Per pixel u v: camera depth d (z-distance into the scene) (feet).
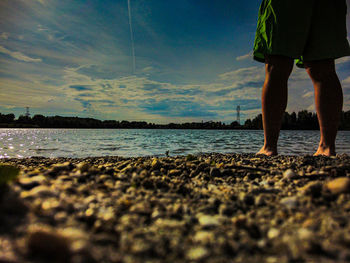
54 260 3.47
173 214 5.53
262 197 6.45
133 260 3.73
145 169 10.25
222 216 5.57
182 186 7.64
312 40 12.79
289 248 4.08
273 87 12.92
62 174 8.02
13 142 51.39
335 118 12.98
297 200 6.17
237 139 65.05
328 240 4.26
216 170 9.52
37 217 4.52
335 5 12.44
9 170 7.13
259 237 4.58
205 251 4.01
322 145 13.79
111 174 8.94
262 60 14.40
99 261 3.60
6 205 4.58
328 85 12.89
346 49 12.52
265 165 10.95
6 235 3.86
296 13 12.13
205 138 71.05
